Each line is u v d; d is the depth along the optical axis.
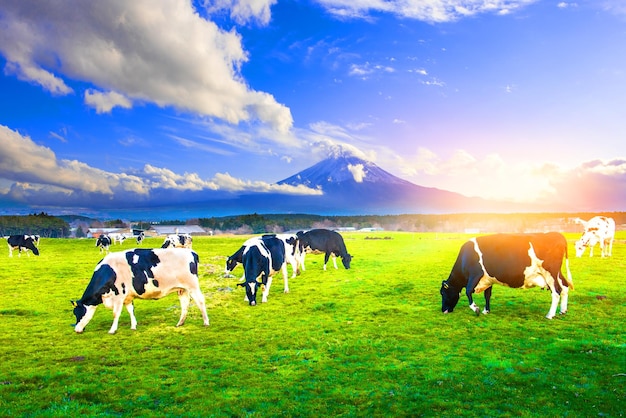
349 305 16.56
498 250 13.33
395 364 9.47
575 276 20.83
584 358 9.22
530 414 6.77
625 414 6.65
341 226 198.62
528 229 152.12
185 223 194.12
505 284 13.50
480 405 7.18
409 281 21.94
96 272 12.77
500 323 12.75
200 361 10.06
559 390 7.64
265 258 16.94
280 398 7.81
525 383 8.05
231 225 192.38
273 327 13.33
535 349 10.05
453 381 8.28
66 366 9.91
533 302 15.57
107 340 12.14
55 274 28.02
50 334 12.99
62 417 7.19
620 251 33.19
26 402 7.86
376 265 30.23
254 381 8.68
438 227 184.62
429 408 7.18
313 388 8.24
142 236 67.94
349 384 8.40
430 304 16.20
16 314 16.23
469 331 12.05
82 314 12.85
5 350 11.30
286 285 19.72
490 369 8.84
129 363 10.03
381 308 15.77
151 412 7.33
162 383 8.67
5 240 68.88
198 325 13.76
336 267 28.67
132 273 12.73
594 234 28.92
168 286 13.07
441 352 10.20
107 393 8.21
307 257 37.56
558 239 12.96
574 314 13.48
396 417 6.92
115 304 12.86
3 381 8.95
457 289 14.43
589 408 6.91
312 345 11.25
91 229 139.75
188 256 13.41
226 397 7.89
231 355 10.51
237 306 16.80
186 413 7.28
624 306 14.43
